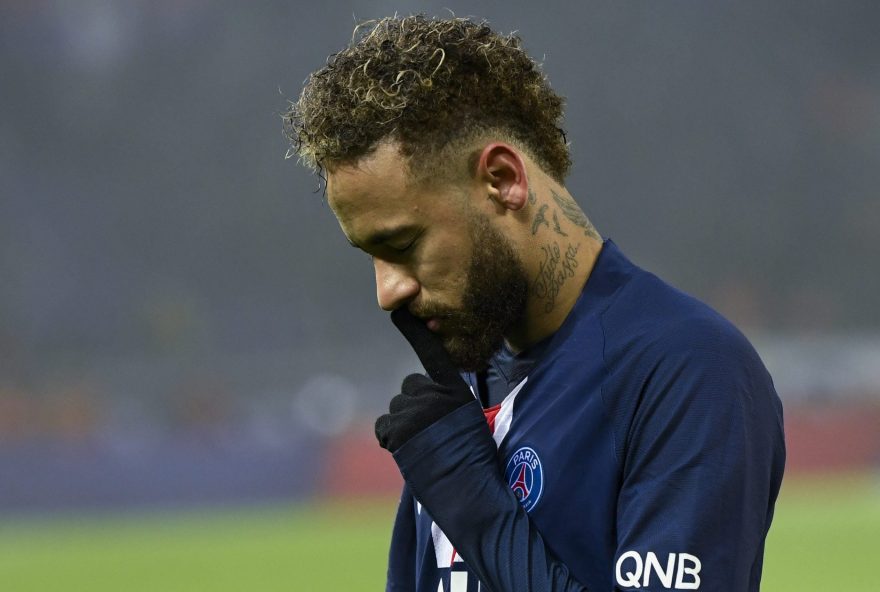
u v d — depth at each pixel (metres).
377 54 7.42
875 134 148.12
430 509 7.55
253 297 134.50
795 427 87.62
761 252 140.75
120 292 133.00
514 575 7.27
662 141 145.25
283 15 145.38
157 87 142.38
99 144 139.25
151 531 64.81
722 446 7.14
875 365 107.12
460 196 7.47
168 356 121.50
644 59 146.88
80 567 49.50
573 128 144.75
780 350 109.88
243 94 142.50
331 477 83.06
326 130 7.39
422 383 7.77
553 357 7.84
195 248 136.50
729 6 149.62
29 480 77.00
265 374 104.44
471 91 7.47
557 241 7.80
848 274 140.12
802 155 145.38
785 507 65.81
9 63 138.88
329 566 47.00
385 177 7.37
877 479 84.25
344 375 105.69
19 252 130.12
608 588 7.38
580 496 7.48
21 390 103.00
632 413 7.41
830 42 150.88
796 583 38.34
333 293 133.50
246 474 81.44
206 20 145.00
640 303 7.70
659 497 7.14
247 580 43.59
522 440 7.78
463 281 7.53
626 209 144.12
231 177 139.38
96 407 100.56
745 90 147.25
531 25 146.50
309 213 136.75
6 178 134.00
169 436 83.94
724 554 7.02
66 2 143.00
